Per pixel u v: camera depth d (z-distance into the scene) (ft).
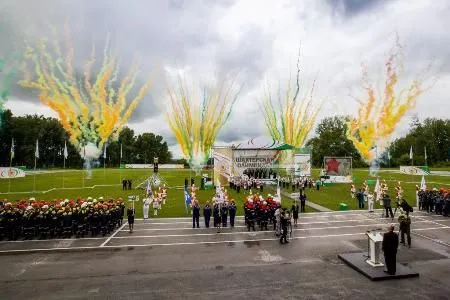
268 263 55.72
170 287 45.68
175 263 56.03
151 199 121.70
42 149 448.24
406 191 161.48
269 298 41.93
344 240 70.79
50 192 164.14
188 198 107.76
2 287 46.06
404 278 48.29
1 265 55.42
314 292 43.57
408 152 422.82
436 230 79.20
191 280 48.21
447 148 406.00
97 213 76.79
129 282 47.60
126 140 561.02
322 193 154.20
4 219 72.49
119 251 63.62
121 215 88.58
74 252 62.90
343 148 404.98
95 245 67.92
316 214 102.63
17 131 398.62
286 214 75.31
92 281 48.08
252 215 81.56
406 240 69.62
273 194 147.23
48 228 74.02
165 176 272.31
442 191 104.99
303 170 185.16
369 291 43.75
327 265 54.44
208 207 85.81
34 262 57.00
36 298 42.50
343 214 102.58
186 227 84.94
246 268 53.26
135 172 341.82
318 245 66.85
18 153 406.41
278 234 75.41
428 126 419.13
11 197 147.02
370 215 100.83
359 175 273.33
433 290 43.91
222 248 65.26
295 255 60.13
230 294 43.19
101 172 344.69
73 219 75.66
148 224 88.79
